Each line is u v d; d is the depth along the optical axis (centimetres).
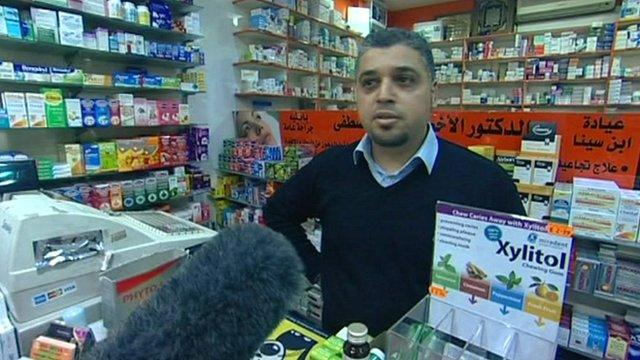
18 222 70
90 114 238
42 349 64
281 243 20
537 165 162
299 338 73
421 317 59
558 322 47
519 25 536
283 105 435
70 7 218
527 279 49
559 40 485
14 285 69
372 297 95
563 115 162
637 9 434
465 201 91
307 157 256
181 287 17
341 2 525
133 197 265
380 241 95
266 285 17
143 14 256
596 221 149
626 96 447
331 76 478
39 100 213
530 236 48
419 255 91
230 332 16
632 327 161
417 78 83
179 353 16
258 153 306
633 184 150
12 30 200
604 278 154
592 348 162
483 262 53
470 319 55
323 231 108
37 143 241
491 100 542
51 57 242
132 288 71
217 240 20
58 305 75
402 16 657
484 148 173
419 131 90
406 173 95
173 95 316
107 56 254
